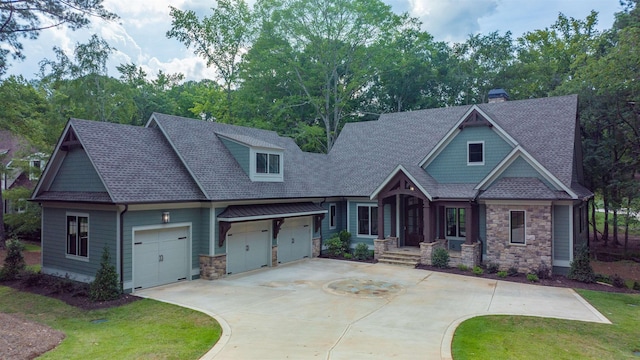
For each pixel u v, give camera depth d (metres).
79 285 14.79
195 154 17.98
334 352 8.88
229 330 10.35
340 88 38.06
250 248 18.55
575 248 17.66
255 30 38.25
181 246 16.23
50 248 16.91
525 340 9.92
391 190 20.66
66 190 16.47
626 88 22.84
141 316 11.66
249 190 18.39
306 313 11.91
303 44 37.19
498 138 20.09
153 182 15.45
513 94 39.88
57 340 9.65
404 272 18.14
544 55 40.50
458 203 19.39
